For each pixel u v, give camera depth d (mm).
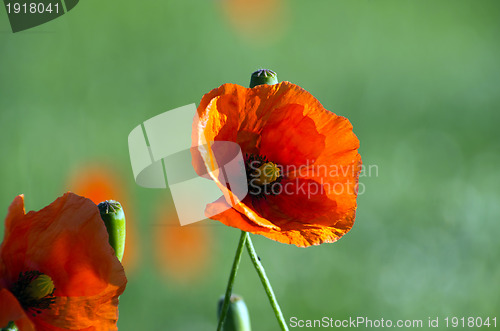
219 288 4207
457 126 5824
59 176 4777
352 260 4449
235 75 6055
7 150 4836
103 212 2762
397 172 5156
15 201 2734
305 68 6332
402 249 4574
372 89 6199
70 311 2744
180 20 6113
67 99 5375
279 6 6395
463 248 4629
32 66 5453
